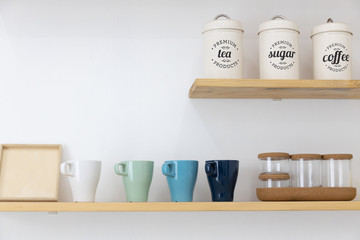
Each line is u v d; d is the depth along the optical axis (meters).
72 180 1.29
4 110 1.43
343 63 1.33
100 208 1.23
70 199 1.41
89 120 1.45
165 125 1.46
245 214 1.45
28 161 1.39
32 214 1.40
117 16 1.49
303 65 1.50
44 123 1.44
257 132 1.48
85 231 1.41
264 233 1.44
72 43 1.47
